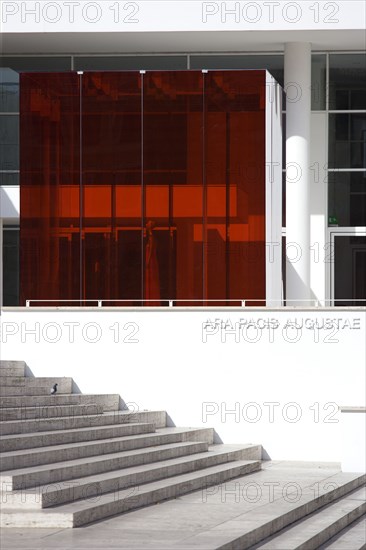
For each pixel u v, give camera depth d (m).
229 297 22.12
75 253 22.28
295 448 20.05
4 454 12.93
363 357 19.97
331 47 24.88
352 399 19.98
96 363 20.36
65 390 19.91
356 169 25.62
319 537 12.41
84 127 22.41
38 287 22.31
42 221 22.36
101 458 14.35
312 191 25.73
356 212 25.69
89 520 11.55
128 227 22.27
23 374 20.34
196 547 10.02
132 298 22.16
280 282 23.47
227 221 22.19
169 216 22.28
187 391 20.25
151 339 20.36
